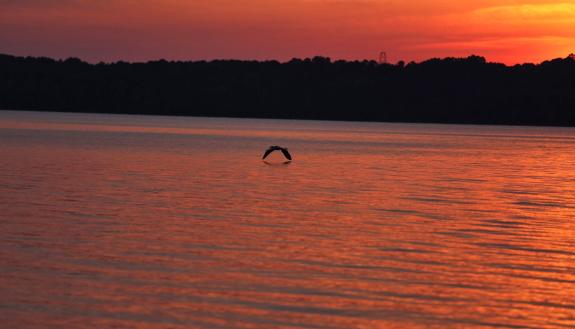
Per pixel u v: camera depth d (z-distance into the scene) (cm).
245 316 3131
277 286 3569
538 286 3666
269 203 6481
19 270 3750
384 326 3050
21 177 8300
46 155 12156
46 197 6519
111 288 3484
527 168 11712
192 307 3231
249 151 14700
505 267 4053
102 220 5312
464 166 11906
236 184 8056
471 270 3972
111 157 12031
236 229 5075
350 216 5800
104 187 7425
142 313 3147
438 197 7238
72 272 3747
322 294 3453
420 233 5078
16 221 5166
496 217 5906
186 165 10694
